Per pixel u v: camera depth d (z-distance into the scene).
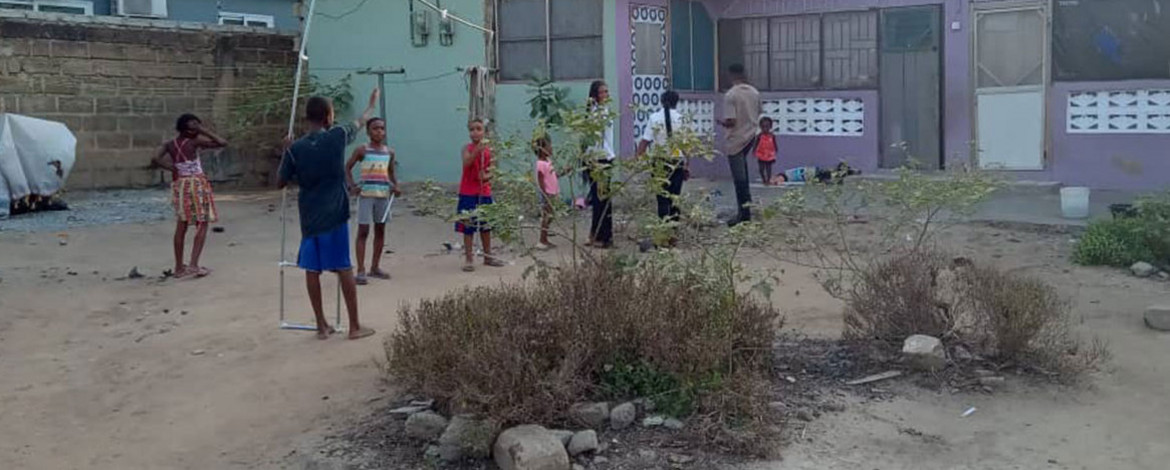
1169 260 9.34
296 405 6.20
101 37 16.72
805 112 16.31
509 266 10.32
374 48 17.64
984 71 14.74
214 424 5.99
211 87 18.14
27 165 14.33
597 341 5.69
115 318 8.55
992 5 14.51
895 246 7.80
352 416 5.94
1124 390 6.07
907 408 5.80
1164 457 5.15
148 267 10.66
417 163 17.44
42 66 16.09
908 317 6.61
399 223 13.29
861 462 5.15
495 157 8.19
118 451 5.67
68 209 14.82
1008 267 9.45
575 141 6.53
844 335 6.85
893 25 15.34
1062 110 14.23
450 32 16.70
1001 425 5.59
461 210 9.90
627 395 5.69
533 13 15.84
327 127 7.66
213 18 21.80
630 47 15.26
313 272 7.53
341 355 7.17
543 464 4.92
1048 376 6.24
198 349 7.51
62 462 5.54
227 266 10.64
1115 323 7.50
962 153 14.95
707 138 8.19
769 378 6.17
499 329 5.61
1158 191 13.05
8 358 7.45
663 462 5.12
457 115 16.84
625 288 6.00
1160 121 13.57
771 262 9.59
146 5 20.47
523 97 15.95
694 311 5.88
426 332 5.82
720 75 17.05
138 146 17.36
